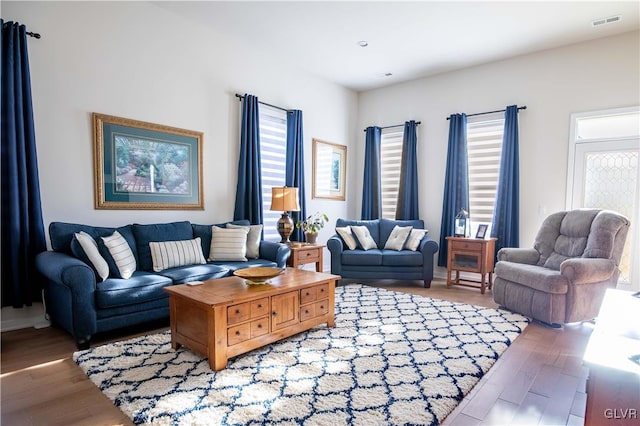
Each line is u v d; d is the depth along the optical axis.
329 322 3.12
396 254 4.71
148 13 3.72
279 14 3.84
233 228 4.09
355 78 5.71
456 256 4.75
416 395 2.02
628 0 3.41
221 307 2.30
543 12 3.66
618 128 4.16
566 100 4.45
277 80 5.00
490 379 2.25
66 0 3.20
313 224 4.93
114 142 3.51
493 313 3.58
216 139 4.34
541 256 3.89
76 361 2.42
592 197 4.29
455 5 3.56
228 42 4.41
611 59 4.16
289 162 5.15
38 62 3.06
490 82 5.02
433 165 5.57
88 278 2.62
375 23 3.96
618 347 1.18
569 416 1.86
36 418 1.81
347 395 2.01
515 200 4.71
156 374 2.24
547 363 2.49
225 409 1.87
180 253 3.51
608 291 2.23
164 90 3.87
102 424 1.77
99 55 3.40
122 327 2.83
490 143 5.07
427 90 5.62
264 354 2.55
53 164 3.16
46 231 3.13
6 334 2.92
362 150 6.37
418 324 3.22
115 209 3.54
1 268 2.89
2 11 2.88
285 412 1.84
